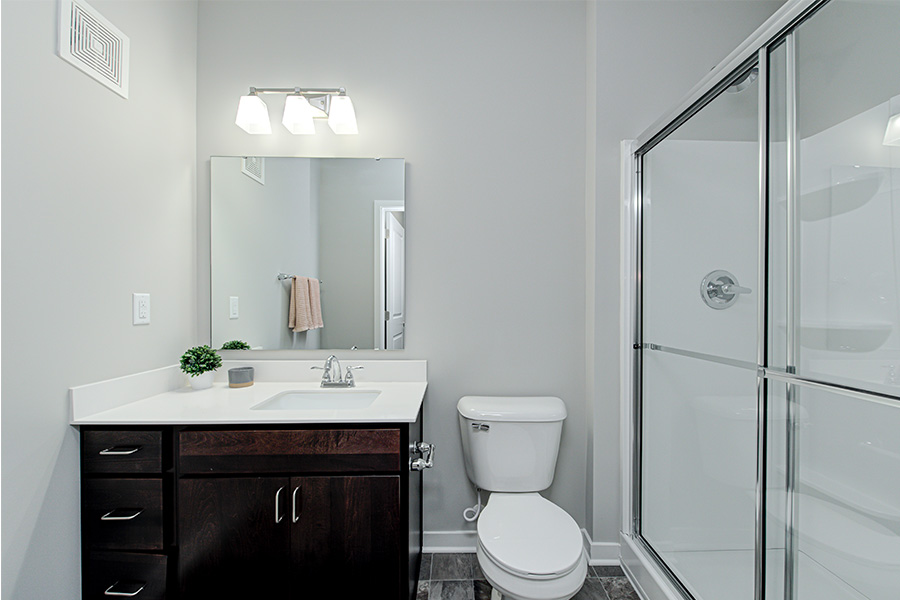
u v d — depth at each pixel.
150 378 1.63
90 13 1.36
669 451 1.60
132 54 1.54
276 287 1.96
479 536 1.40
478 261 1.97
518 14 1.96
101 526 1.35
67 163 1.28
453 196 1.97
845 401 0.99
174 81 1.79
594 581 1.75
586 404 1.95
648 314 1.75
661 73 1.86
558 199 1.96
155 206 1.67
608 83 1.86
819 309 1.02
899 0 0.89
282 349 1.96
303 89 1.95
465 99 1.97
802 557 1.10
